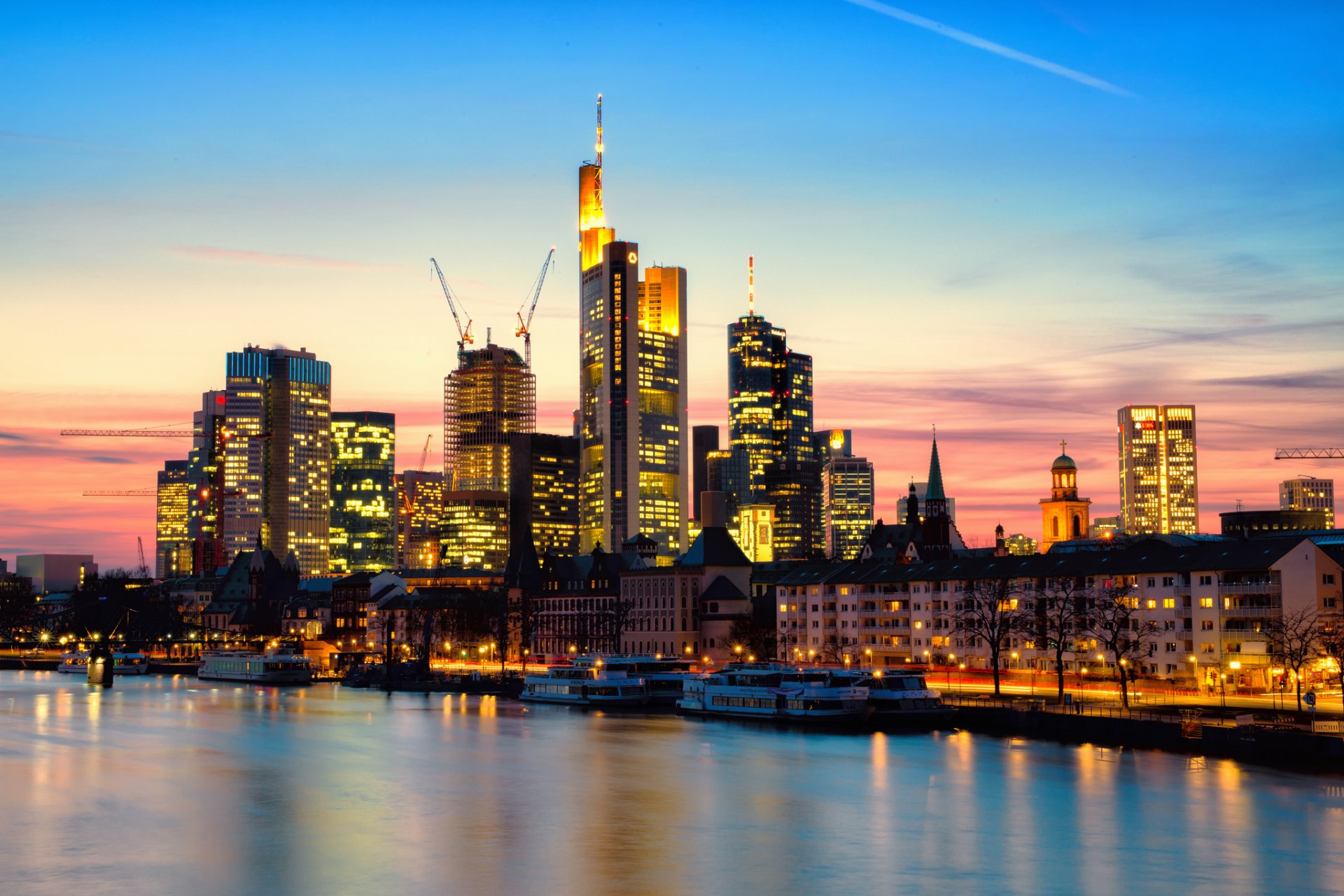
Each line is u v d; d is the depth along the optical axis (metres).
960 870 121.31
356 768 185.38
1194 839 131.75
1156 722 188.25
